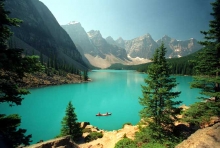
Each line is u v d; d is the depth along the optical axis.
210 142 6.16
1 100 8.07
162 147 13.68
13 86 8.43
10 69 7.75
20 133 8.40
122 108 47.41
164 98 16.55
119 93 70.88
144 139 15.91
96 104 51.94
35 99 55.06
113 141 19.45
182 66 151.38
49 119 36.25
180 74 148.25
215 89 14.89
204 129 7.45
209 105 14.67
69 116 22.83
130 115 40.91
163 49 16.66
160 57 16.75
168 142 14.50
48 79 85.00
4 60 6.99
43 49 180.38
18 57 7.80
